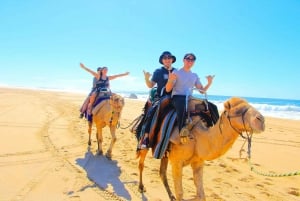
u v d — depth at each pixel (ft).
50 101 95.25
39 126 43.73
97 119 29.73
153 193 20.52
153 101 19.22
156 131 18.02
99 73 31.81
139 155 20.43
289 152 35.45
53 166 25.52
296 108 135.95
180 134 15.62
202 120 16.30
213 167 27.99
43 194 19.47
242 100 14.07
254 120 12.73
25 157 27.71
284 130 54.03
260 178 25.21
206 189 22.04
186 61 17.15
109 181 22.61
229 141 14.17
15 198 18.63
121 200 19.20
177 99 16.85
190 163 16.61
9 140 33.65
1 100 82.79
